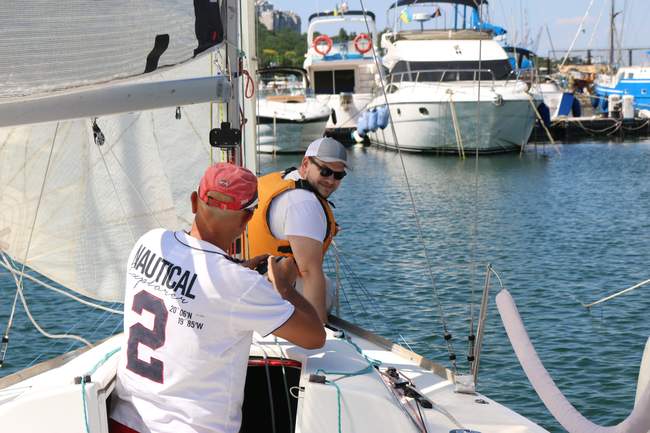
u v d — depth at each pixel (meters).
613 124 36.41
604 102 42.91
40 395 2.47
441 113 26.73
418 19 29.91
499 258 11.20
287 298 2.52
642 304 8.60
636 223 14.38
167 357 2.33
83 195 4.17
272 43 71.06
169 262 2.36
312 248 3.49
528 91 27.33
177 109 3.86
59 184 4.11
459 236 13.03
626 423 2.65
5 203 4.06
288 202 3.53
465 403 3.30
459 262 10.87
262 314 2.32
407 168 24.58
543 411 5.69
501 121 26.66
